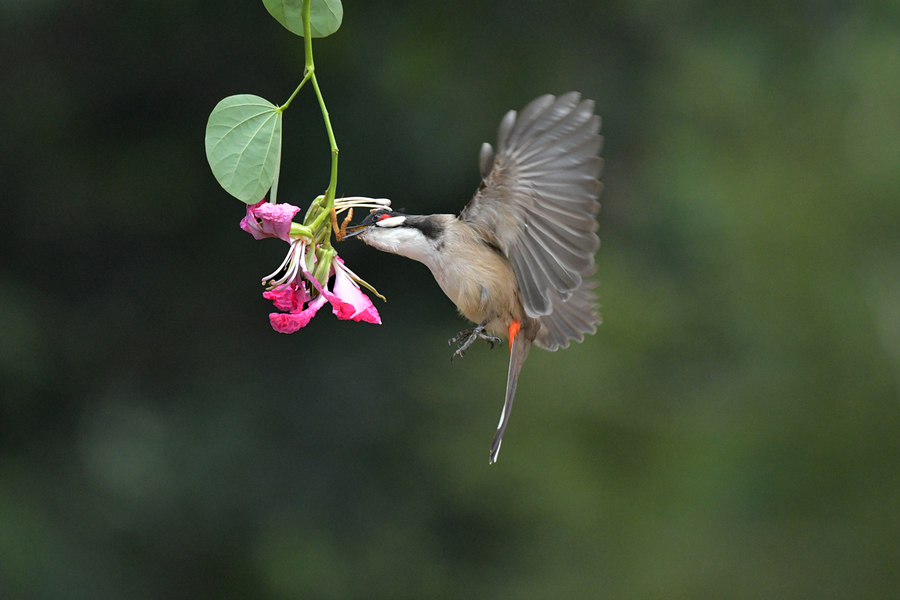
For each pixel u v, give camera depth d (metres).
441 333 13.55
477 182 12.96
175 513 12.43
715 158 16.27
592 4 14.36
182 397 13.15
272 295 3.85
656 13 15.45
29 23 12.11
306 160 12.63
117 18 12.42
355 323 13.44
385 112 12.73
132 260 13.34
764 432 13.98
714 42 16.84
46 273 12.95
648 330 14.16
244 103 3.82
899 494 13.86
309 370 13.34
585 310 5.67
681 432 13.73
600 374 13.65
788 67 17.47
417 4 13.32
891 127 16.94
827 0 17.61
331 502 12.83
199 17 12.52
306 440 13.10
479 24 13.71
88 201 12.80
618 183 15.40
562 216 4.51
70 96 12.56
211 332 13.40
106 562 11.96
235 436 12.95
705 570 12.79
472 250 4.92
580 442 13.34
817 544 13.41
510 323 5.02
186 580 12.31
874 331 15.08
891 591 13.09
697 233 15.47
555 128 4.45
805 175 16.36
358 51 12.81
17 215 12.66
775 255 15.50
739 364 14.62
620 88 15.12
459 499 12.96
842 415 14.31
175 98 12.85
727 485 13.57
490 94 13.40
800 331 14.90
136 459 12.63
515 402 13.32
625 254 15.17
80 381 12.81
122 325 13.15
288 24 4.20
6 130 12.36
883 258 15.71
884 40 17.81
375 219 5.12
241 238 13.15
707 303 14.97
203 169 12.90
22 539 11.52
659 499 13.22
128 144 12.77
